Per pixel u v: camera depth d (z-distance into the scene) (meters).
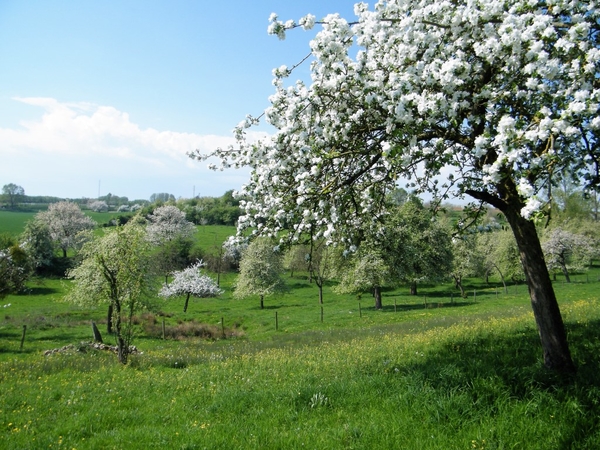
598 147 7.55
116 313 16.78
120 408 9.35
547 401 6.76
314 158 7.58
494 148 6.92
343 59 7.43
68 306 46.72
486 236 65.06
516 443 5.80
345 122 7.77
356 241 9.34
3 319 38.25
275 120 8.20
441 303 42.09
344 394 8.40
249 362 14.19
